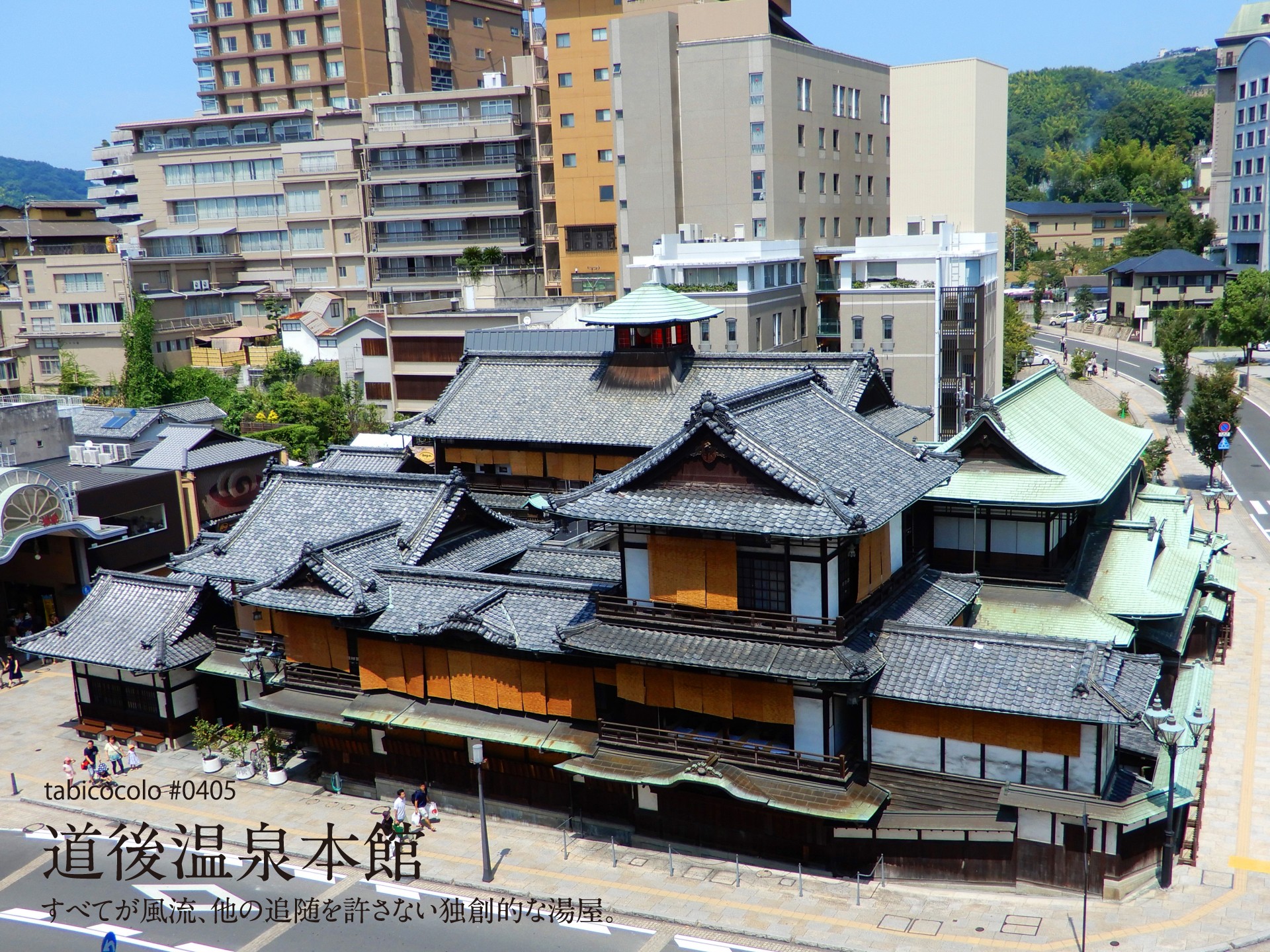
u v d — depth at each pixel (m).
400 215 117.19
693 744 34.09
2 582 59.47
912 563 38.34
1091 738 30.31
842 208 104.06
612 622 34.44
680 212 99.50
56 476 62.34
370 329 102.25
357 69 138.38
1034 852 31.88
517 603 38.28
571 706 36.94
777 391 35.47
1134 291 134.62
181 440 67.81
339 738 41.75
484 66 153.38
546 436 54.66
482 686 38.28
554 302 100.44
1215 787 37.94
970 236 87.56
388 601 39.81
